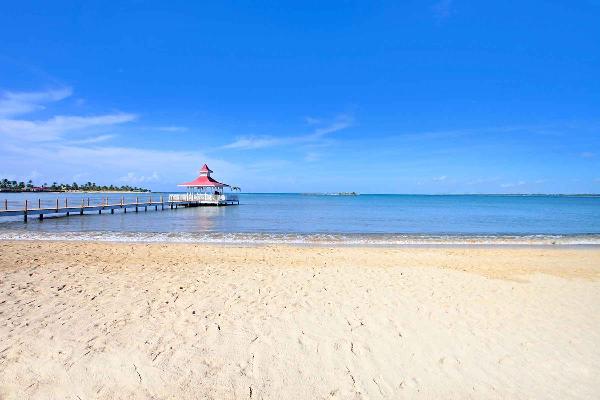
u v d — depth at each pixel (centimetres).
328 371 420
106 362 423
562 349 480
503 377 418
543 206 6606
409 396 381
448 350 473
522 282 812
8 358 424
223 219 2786
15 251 1111
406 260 1098
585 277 883
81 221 2450
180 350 454
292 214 3497
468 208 5469
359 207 5384
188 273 851
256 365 427
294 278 812
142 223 2366
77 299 632
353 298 664
